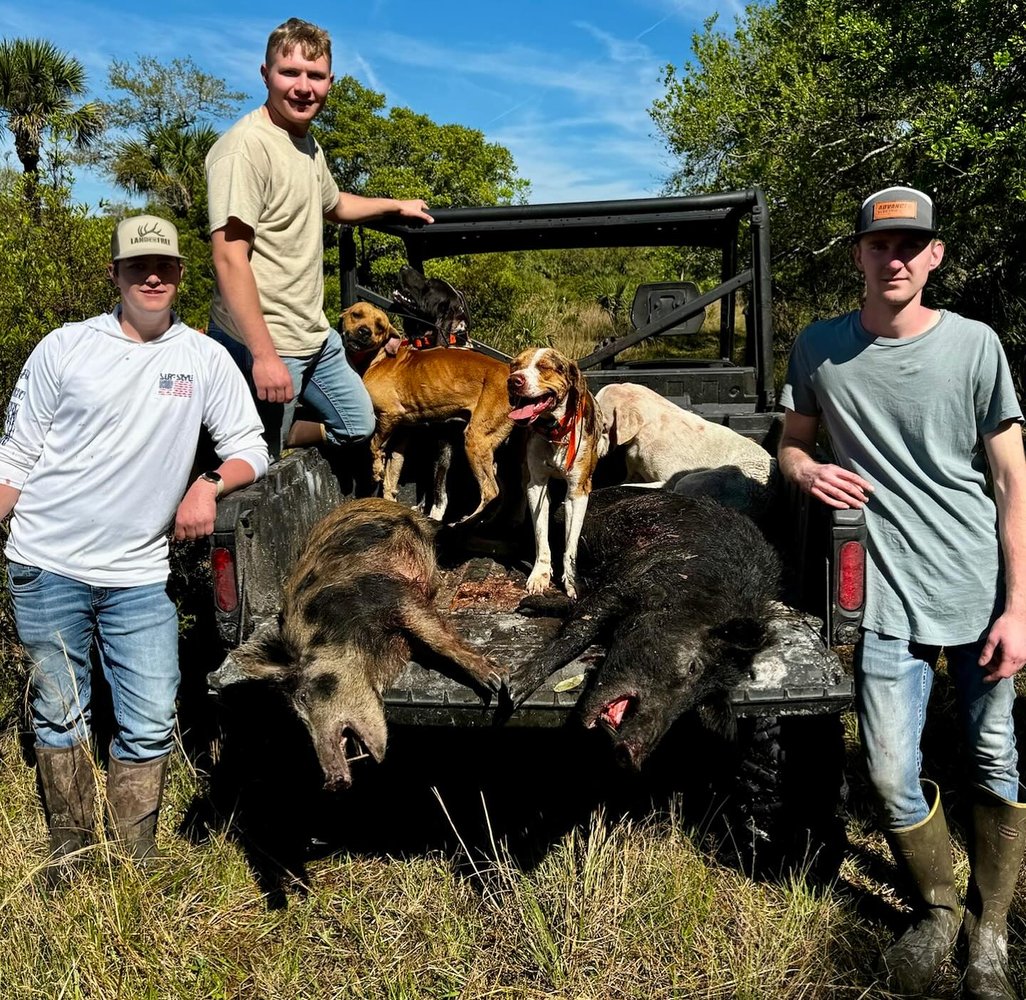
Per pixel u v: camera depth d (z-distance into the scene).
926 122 8.75
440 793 3.91
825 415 3.09
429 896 3.42
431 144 19.72
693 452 4.62
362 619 3.08
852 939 3.18
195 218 19.02
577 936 3.09
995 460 2.85
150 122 35.81
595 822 3.58
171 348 3.37
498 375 4.57
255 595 3.39
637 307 5.91
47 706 3.52
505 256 15.88
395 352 5.02
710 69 14.41
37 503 3.35
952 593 2.89
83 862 3.53
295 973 3.05
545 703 2.99
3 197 5.54
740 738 3.33
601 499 4.16
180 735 4.38
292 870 3.61
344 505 3.83
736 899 3.32
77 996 2.88
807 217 11.75
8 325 5.08
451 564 4.34
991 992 2.93
